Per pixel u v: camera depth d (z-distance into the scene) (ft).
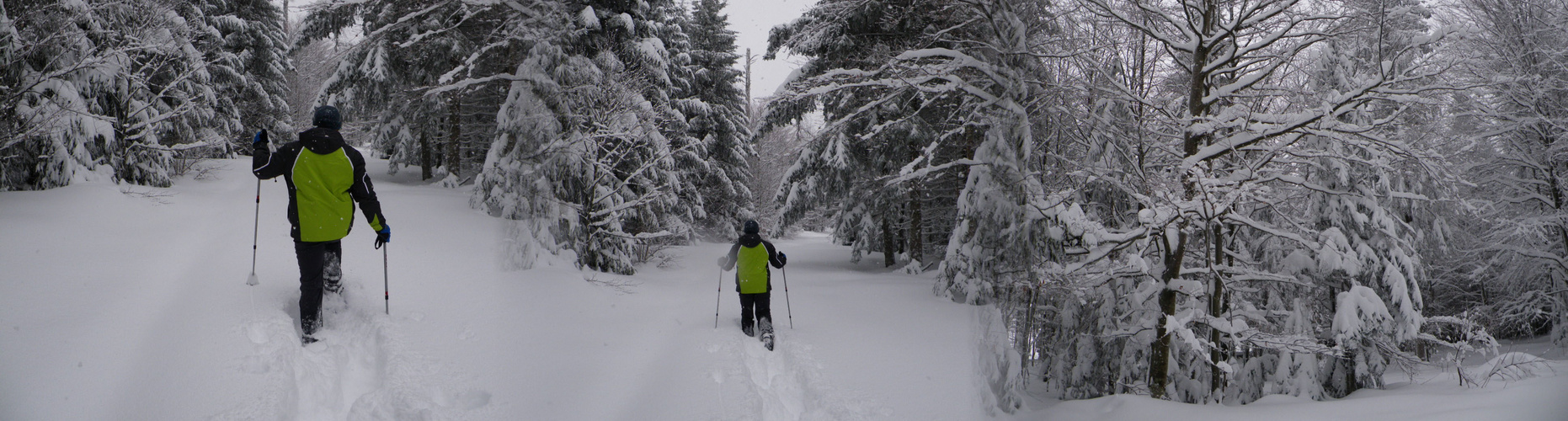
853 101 40.52
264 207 27.45
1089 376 27.22
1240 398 29.01
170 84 38.63
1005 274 20.85
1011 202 21.50
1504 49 45.34
